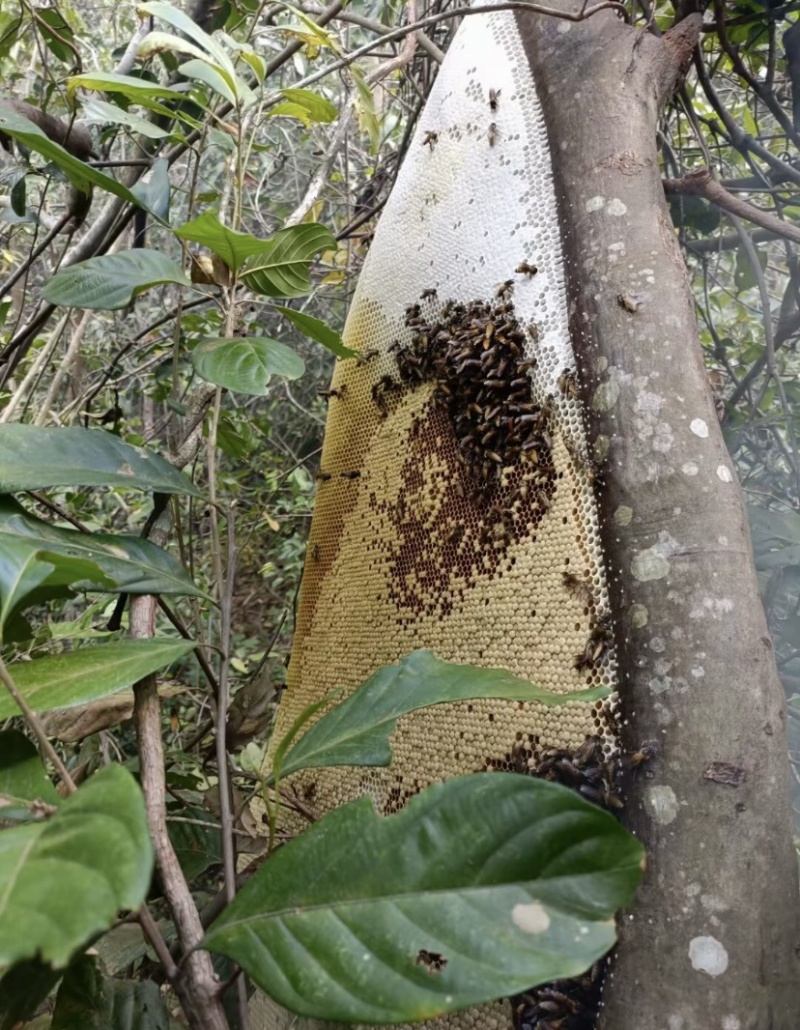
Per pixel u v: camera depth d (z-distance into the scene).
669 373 0.54
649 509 0.52
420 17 1.04
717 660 0.48
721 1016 0.43
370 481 0.74
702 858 0.45
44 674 0.43
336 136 0.95
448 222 0.70
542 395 0.60
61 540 0.48
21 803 0.37
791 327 0.92
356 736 0.45
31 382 0.99
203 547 1.69
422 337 0.70
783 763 0.47
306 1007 0.32
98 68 1.06
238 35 0.96
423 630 0.65
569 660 0.54
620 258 0.58
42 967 0.42
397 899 0.33
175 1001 0.64
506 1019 0.51
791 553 0.77
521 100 0.67
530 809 0.34
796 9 0.81
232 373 0.53
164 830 0.42
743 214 0.71
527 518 0.59
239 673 1.56
